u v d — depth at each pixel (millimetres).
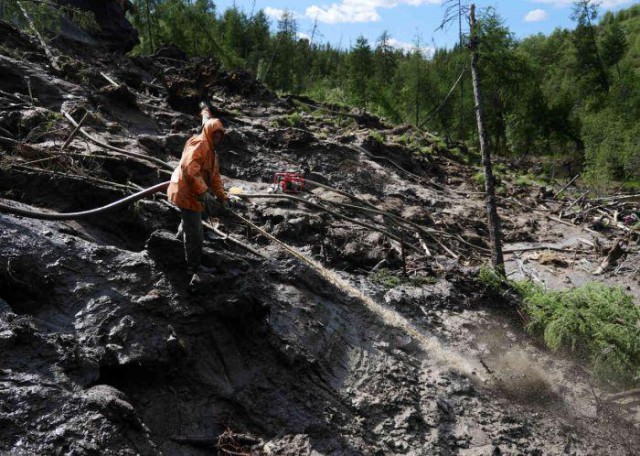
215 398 5520
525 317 8781
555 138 37406
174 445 5008
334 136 17531
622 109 40281
